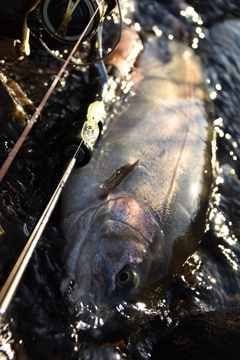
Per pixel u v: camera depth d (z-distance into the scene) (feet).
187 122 1.98
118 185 1.56
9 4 1.70
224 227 1.89
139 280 1.45
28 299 1.32
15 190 1.50
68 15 1.32
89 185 1.58
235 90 2.54
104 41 2.12
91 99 1.69
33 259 1.40
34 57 1.94
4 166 0.94
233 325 1.41
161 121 1.92
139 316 1.42
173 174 1.72
